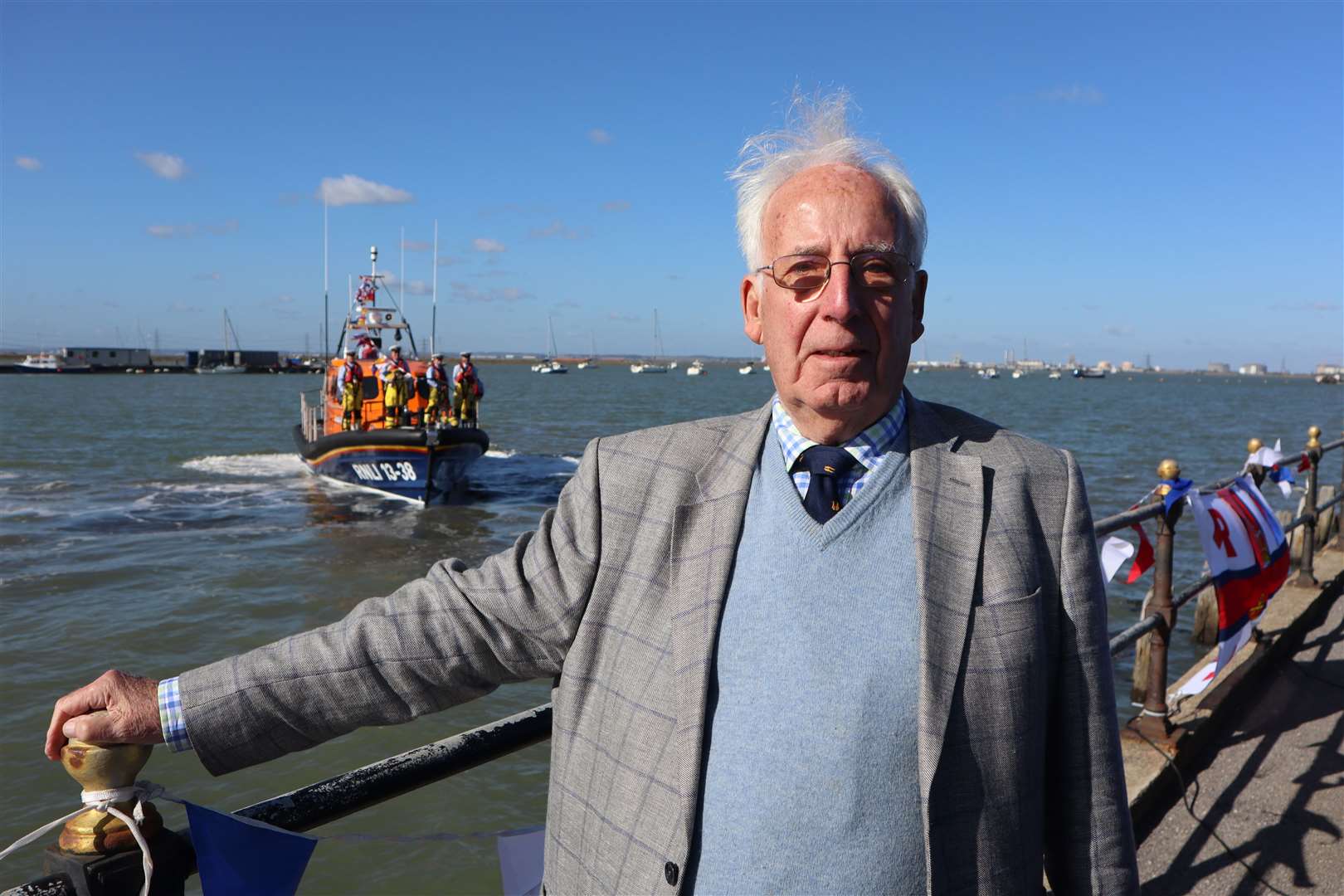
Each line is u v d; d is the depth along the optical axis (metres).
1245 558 4.27
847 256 1.37
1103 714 1.36
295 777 6.05
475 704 7.30
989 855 1.25
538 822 5.47
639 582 1.39
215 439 31.58
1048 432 40.75
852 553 1.32
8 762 6.18
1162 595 3.73
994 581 1.32
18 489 19.14
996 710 1.27
